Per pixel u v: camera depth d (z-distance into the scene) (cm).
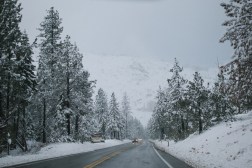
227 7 1212
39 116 4444
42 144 3794
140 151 3422
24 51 3134
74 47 4325
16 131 3425
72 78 4272
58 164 1816
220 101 3872
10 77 3064
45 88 4078
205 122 4081
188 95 4247
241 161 1519
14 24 3038
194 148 2777
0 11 2917
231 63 1206
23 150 3412
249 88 1184
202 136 3312
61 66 4169
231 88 1214
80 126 5431
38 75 4153
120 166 1697
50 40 4209
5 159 2141
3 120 3120
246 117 3189
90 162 1941
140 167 1647
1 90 3162
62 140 4147
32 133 4347
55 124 4166
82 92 4541
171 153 2941
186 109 4462
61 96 4284
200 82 4175
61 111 4175
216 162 1658
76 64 4281
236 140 2056
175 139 5381
